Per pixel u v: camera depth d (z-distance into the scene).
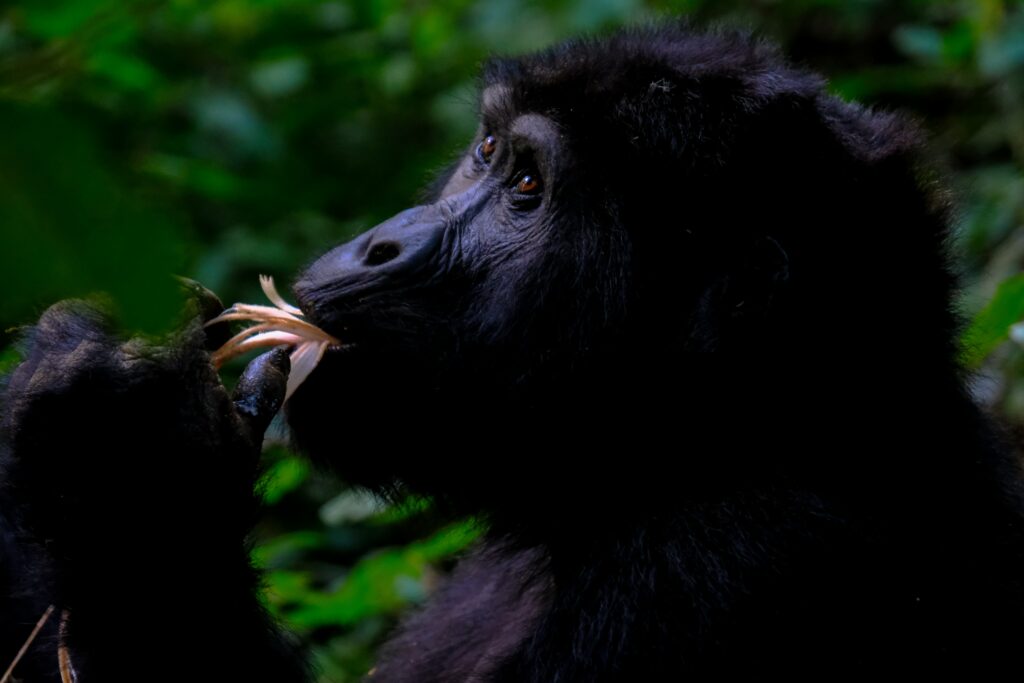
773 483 5.47
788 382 5.50
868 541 5.38
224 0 14.06
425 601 7.75
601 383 5.71
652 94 5.62
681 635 5.29
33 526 4.81
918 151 5.99
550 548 6.14
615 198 5.63
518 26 14.31
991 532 5.68
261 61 14.17
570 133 5.75
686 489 5.64
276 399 5.19
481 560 7.27
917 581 5.39
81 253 1.56
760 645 5.24
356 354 5.68
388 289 5.73
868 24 13.85
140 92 12.16
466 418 5.88
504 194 5.98
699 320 5.52
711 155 5.49
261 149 13.30
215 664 5.18
